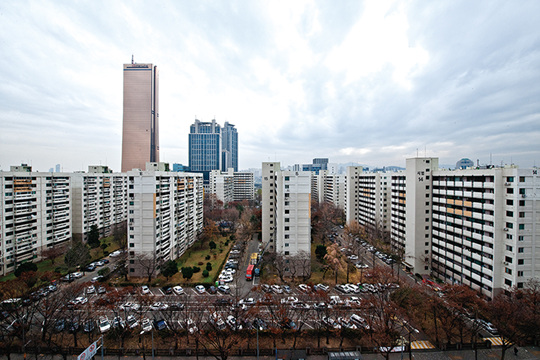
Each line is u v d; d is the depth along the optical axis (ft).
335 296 191.72
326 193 601.21
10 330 147.33
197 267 245.24
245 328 150.20
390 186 341.41
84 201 334.03
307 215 242.99
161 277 233.14
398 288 184.44
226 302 170.91
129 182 235.20
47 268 248.73
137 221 235.20
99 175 359.66
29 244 259.19
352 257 284.00
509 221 178.29
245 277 239.30
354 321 164.76
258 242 356.59
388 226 345.72
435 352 141.69
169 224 266.36
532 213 175.32
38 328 157.89
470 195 204.23
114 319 161.38
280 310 145.69
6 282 172.65
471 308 152.46
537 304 152.46
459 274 213.87
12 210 244.63
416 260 244.63
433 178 245.86
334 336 153.07
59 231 294.46
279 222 244.63
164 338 149.18
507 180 180.14
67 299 154.92
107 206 375.66
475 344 134.72
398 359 136.15
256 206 651.66
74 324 148.56
